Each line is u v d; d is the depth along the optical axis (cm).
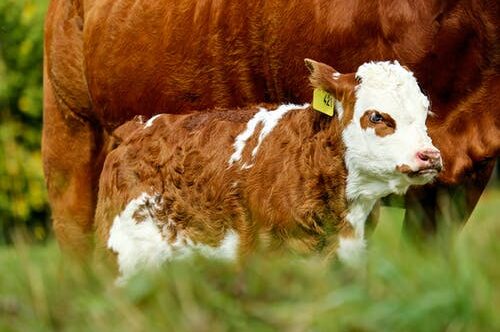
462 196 1196
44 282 1107
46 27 1522
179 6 1312
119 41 1376
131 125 1197
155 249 1106
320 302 976
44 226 2225
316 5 1187
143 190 1116
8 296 1088
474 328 970
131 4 1366
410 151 977
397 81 1002
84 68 1452
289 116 1062
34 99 2202
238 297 1015
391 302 962
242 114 1102
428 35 1143
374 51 1163
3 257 1308
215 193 1071
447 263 1032
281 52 1218
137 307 1014
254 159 1059
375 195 1025
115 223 1134
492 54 1137
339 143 1023
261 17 1227
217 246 1079
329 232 1032
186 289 1005
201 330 971
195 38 1292
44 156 1540
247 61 1256
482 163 1163
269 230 1042
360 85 1009
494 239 1230
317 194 1026
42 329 1015
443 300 961
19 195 2181
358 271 1015
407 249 1109
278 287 1013
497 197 2716
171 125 1127
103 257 1141
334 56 1183
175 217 1096
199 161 1088
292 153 1039
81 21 1473
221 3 1264
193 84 1311
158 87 1346
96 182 1509
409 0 1148
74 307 1032
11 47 2211
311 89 1212
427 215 1202
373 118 995
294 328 960
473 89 1150
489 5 1124
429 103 1109
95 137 1498
